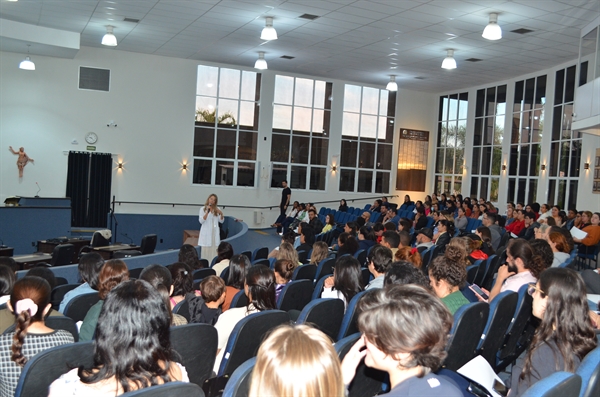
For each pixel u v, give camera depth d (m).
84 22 11.64
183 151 15.50
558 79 13.45
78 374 1.59
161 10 10.55
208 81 15.85
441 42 11.65
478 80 15.80
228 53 14.40
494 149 16.00
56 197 13.13
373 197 18.03
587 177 12.04
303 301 4.14
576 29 10.03
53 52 13.13
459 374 2.22
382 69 15.13
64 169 14.23
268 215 16.73
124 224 14.84
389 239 6.12
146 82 15.00
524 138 14.77
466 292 4.09
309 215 12.97
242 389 1.53
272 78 16.59
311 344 1.09
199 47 13.83
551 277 2.12
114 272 3.02
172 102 15.31
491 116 16.17
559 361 2.02
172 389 1.42
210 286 3.46
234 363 2.52
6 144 13.65
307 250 8.12
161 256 7.88
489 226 9.05
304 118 17.09
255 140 16.53
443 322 1.41
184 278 3.66
